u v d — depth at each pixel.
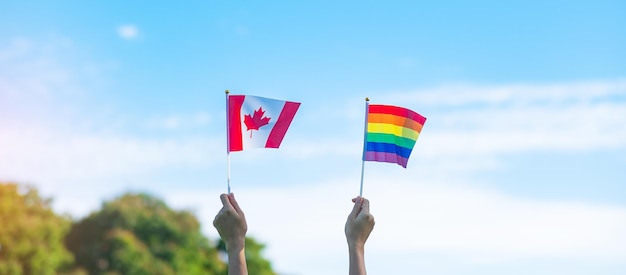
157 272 61.34
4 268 57.25
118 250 60.69
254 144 7.23
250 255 67.94
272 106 7.28
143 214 62.69
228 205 5.88
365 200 6.12
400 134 7.73
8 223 58.19
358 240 5.95
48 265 59.22
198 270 63.38
